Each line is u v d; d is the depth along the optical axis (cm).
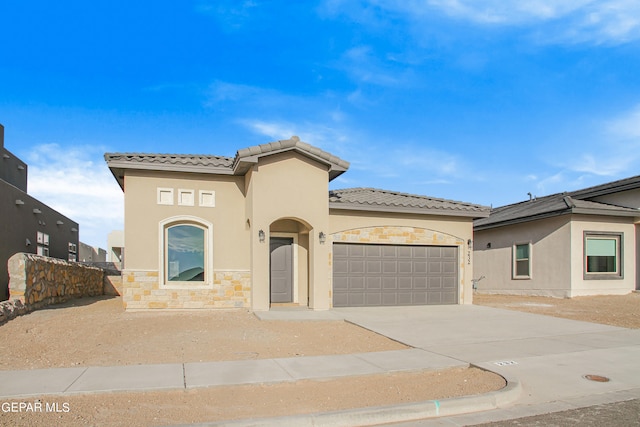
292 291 1603
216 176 1504
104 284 2355
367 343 1023
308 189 1487
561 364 846
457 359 866
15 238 1870
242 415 575
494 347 974
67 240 2872
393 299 1677
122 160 1389
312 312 1430
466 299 1770
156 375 729
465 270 1780
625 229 2034
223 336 1053
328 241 1599
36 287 1465
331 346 984
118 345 953
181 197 1464
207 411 588
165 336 1044
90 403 611
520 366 828
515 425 568
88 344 955
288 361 834
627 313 1509
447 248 1778
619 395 684
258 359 849
